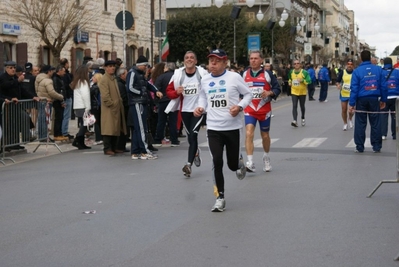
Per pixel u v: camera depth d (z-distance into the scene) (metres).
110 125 14.51
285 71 43.28
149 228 7.70
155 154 14.73
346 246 6.77
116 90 14.59
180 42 51.44
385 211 8.45
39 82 16.88
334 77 62.56
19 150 15.27
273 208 8.70
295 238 7.12
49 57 30.50
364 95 14.12
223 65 8.77
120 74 15.03
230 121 8.72
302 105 21.20
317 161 13.09
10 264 6.37
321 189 10.02
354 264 6.14
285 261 6.26
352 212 8.39
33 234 7.55
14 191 10.40
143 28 41.84
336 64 96.31
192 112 11.55
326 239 7.06
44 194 10.06
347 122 20.34
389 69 16.81
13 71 14.74
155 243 7.02
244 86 8.77
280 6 67.62
